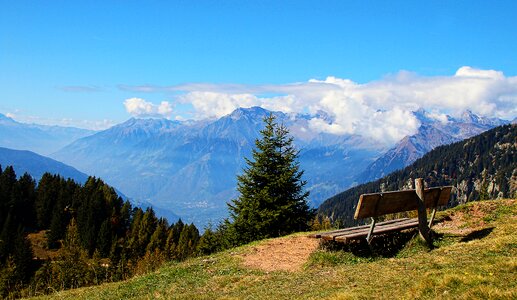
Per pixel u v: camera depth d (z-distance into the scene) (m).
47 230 153.25
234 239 35.22
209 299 13.10
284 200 34.69
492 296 9.02
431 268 12.39
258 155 35.12
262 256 18.30
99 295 16.20
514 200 22.62
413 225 17.92
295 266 16.36
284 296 12.29
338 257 16.08
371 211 15.52
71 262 94.00
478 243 14.93
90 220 148.25
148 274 18.30
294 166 35.19
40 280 89.69
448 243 16.98
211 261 18.69
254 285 14.37
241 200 35.69
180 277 16.94
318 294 11.78
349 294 10.83
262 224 33.31
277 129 35.91
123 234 165.62
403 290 10.70
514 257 11.92
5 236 128.50
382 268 13.59
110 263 118.06
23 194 165.88
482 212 21.42
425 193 17.27
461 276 10.55
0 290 89.88
